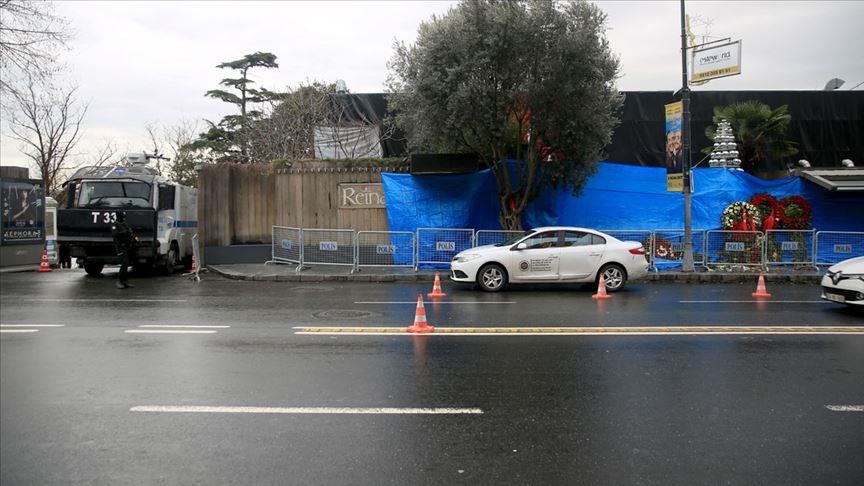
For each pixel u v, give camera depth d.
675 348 7.82
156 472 4.05
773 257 17.50
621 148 23.06
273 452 4.40
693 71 16.27
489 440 4.68
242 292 13.48
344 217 18.89
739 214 17.81
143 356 7.17
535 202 18.00
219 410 5.29
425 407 5.43
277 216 19.22
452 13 15.55
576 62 14.82
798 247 17.58
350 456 4.35
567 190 17.92
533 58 15.10
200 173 19.22
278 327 9.11
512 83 15.38
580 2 15.16
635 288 14.70
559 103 15.28
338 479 3.97
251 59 42.53
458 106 15.03
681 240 17.30
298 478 3.98
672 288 14.73
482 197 18.03
